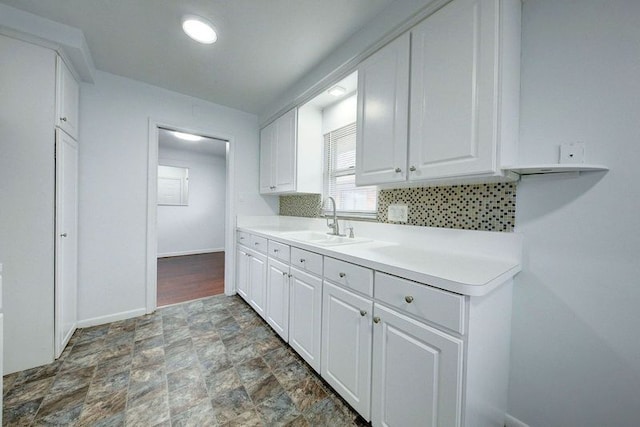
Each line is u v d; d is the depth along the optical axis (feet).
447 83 3.82
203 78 7.57
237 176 9.99
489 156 3.40
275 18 5.14
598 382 3.31
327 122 8.20
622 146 3.11
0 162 5.03
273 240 6.97
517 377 3.95
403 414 3.42
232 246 9.87
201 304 8.95
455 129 3.73
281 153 8.77
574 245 3.47
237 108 9.78
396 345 3.51
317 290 5.13
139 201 7.86
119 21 5.29
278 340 6.65
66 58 5.87
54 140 5.50
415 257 4.21
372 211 6.80
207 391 4.80
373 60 5.08
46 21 5.23
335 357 4.61
